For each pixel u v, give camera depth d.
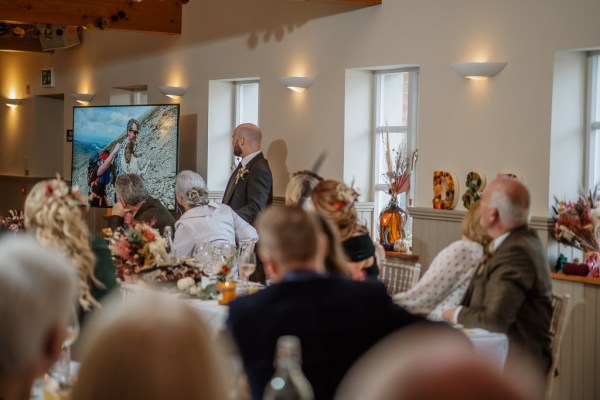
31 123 11.43
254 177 6.96
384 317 2.48
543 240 5.30
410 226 6.55
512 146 5.57
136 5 8.34
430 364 0.80
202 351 1.00
